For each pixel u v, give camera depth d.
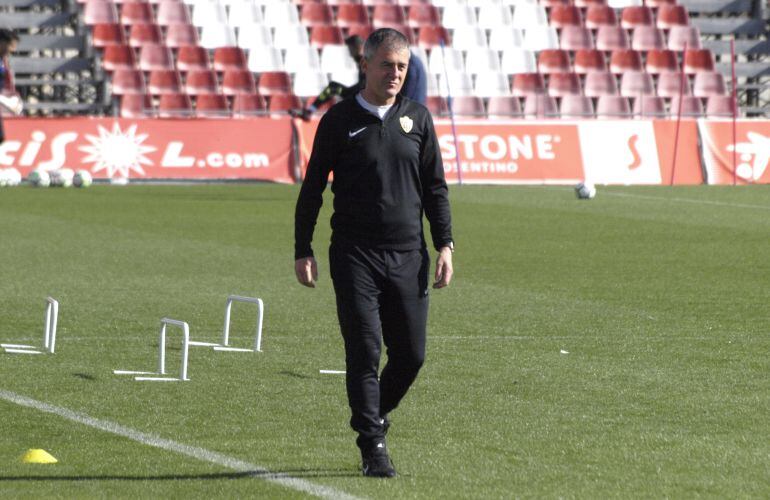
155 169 69.31
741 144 75.69
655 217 54.31
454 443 17.86
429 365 23.80
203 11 82.12
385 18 84.31
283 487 15.38
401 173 16.08
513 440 18.06
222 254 40.88
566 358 24.66
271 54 80.56
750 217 54.94
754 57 91.62
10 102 49.94
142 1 80.12
